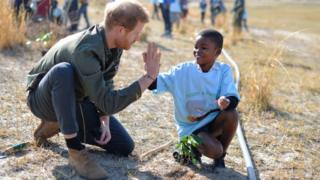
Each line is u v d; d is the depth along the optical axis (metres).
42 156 4.82
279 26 26.58
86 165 4.44
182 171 4.86
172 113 6.76
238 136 5.85
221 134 4.85
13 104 6.31
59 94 4.20
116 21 4.13
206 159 5.23
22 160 4.70
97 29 4.24
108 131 4.78
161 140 5.71
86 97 4.57
